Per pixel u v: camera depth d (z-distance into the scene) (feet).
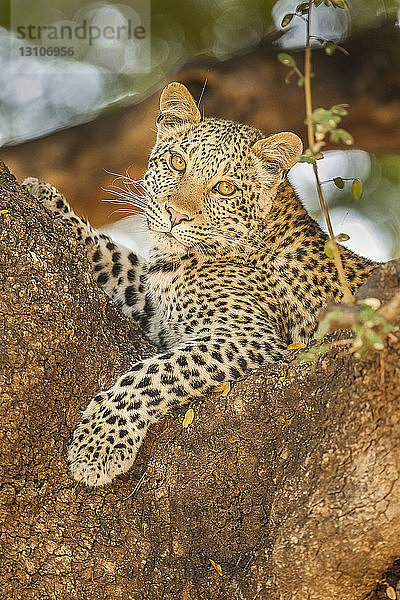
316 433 22.72
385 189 58.95
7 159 47.11
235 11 55.88
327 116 20.59
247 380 25.07
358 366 21.50
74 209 49.08
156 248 33.94
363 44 44.50
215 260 32.86
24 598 24.07
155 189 34.30
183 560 24.53
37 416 24.76
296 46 45.75
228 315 31.81
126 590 24.38
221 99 44.75
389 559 21.61
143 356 28.22
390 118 45.50
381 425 21.11
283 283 32.50
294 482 22.56
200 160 33.30
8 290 24.95
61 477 24.91
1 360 24.23
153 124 45.73
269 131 45.47
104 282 34.06
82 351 26.00
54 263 26.07
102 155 46.70
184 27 56.39
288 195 34.32
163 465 25.17
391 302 19.19
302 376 24.16
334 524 21.38
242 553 24.08
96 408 26.00
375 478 21.02
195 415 25.30
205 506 24.50
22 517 24.38
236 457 24.47
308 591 22.12
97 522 24.75
